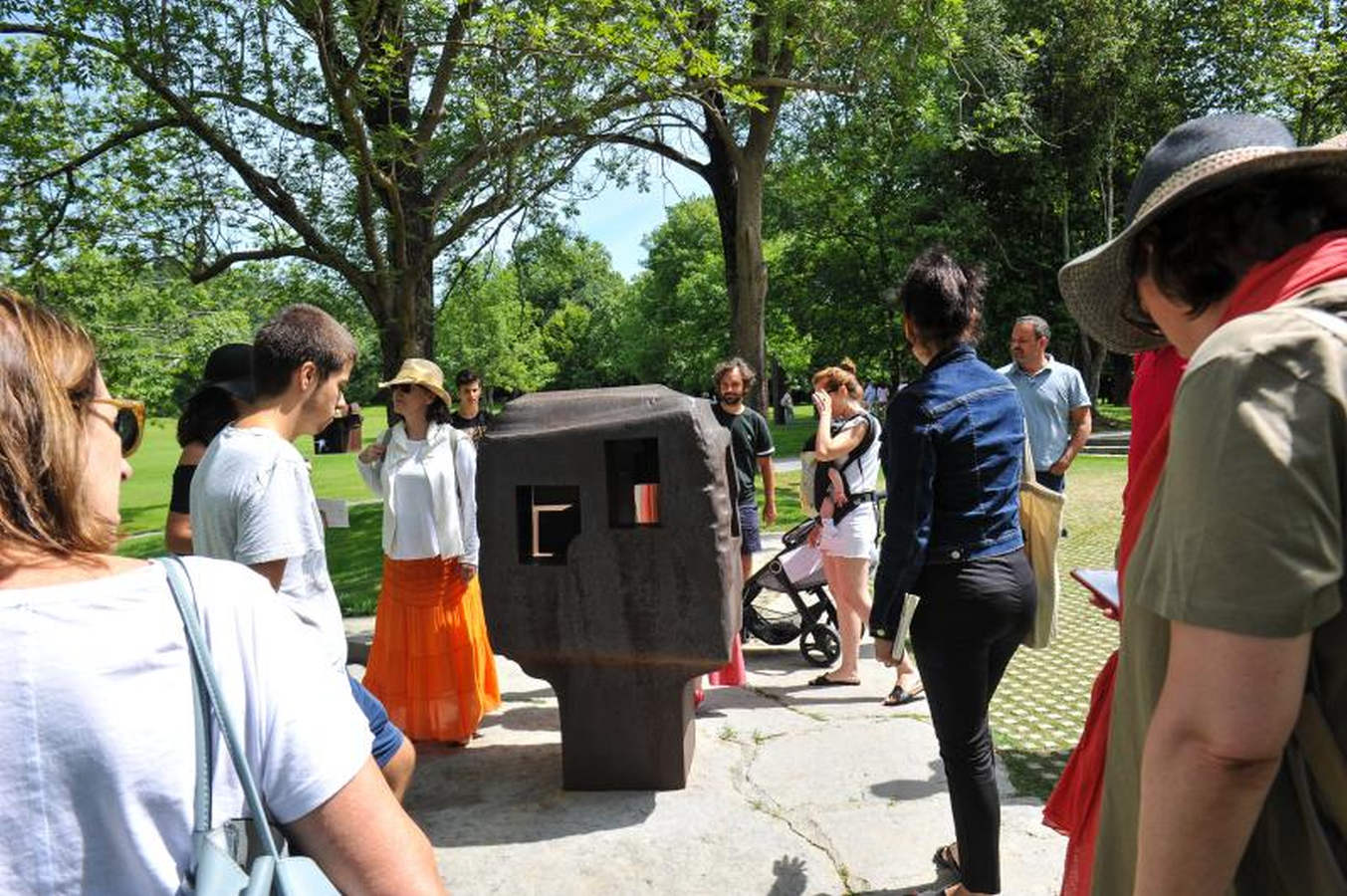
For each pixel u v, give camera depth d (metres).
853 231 28.84
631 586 3.64
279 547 2.49
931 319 2.73
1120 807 1.33
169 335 13.15
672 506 3.59
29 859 0.86
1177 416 1.06
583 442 3.63
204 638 0.97
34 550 0.94
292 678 1.03
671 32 8.93
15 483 0.93
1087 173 25.33
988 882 2.71
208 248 10.76
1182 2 24.20
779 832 3.41
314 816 1.01
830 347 31.72
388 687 4.34
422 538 4.25
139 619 0.93
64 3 8.71
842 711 4.64
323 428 2.82
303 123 9.68
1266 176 1.15
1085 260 1.42
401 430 4.40
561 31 8.12
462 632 4.34
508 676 5.50
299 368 2.65
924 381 2.67
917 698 4.76
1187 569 1.00
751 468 5.82
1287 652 0.94
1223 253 1.17
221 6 8.95
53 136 10.42
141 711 0.90
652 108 12.11
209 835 0.92
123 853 0.89
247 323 13.60
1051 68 24.50
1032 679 5.11
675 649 3.64
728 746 4.21
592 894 3.07
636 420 3.58
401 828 1.05
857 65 11.79
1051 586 2.94
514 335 51.16
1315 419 0.96
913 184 28.09
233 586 1.03
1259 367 0.98
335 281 11.37
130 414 1.47
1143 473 1.39
